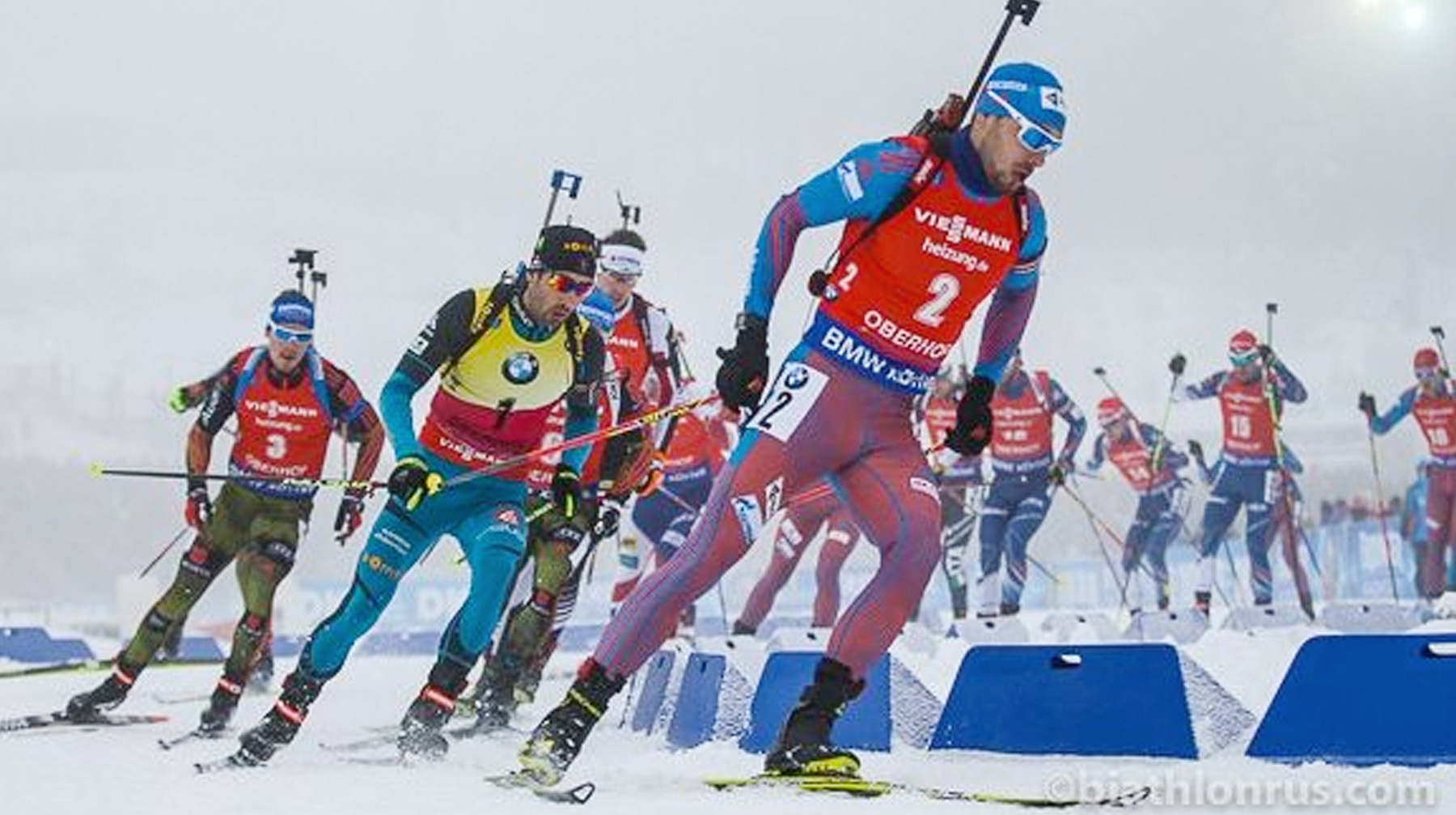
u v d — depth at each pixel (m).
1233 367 40.19
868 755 15.80
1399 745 14.24
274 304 20.81
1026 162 12.83
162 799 12.59
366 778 13.84
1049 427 36.69
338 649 15.38
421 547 16.16
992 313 14.02
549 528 19.41
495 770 14.74
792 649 16.61
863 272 13.12
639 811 11.69
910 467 13.34
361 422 21.20
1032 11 13.23
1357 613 24.97
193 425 21.09
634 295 24.78
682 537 28.45
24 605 85.06
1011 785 13.30
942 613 46.81
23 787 13.42
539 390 16.09
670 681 18.73
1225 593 63.28
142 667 20.56
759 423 13.15
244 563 19.72
